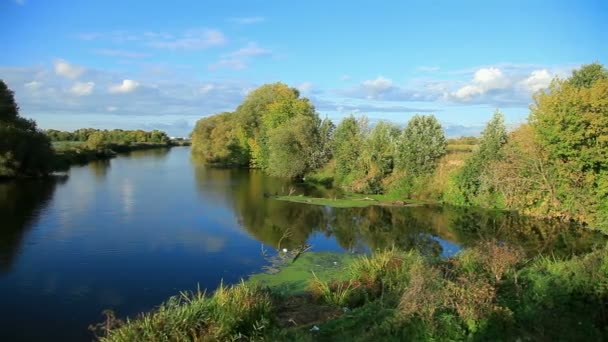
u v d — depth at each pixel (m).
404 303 11.56
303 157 59.97
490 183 37.28
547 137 32.16
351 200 41.97
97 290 18.69
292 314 13.54
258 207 38.16
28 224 30.17
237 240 27.16
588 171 31.27
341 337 11.15
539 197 34.50
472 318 11.06
